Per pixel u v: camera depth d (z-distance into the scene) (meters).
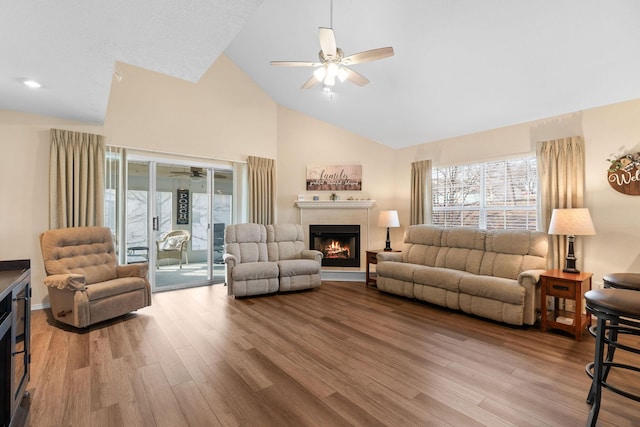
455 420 1.75
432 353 2.61
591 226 3.13
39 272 3.69
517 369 2.34
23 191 3.59
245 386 2.09
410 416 1.78
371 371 2.30
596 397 1.64
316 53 4.12
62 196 3.71
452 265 4.20
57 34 1.95
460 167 4.93
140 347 2.68
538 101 3.64
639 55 2.73
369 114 4.98
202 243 5.21
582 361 2.48
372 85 4.25
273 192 5.56
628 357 2.57
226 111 5.20
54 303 3.18
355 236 5.69
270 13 3.73
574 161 3.59
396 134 5.30
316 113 5.58
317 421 1.74
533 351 2.66
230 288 4.24
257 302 4.10
